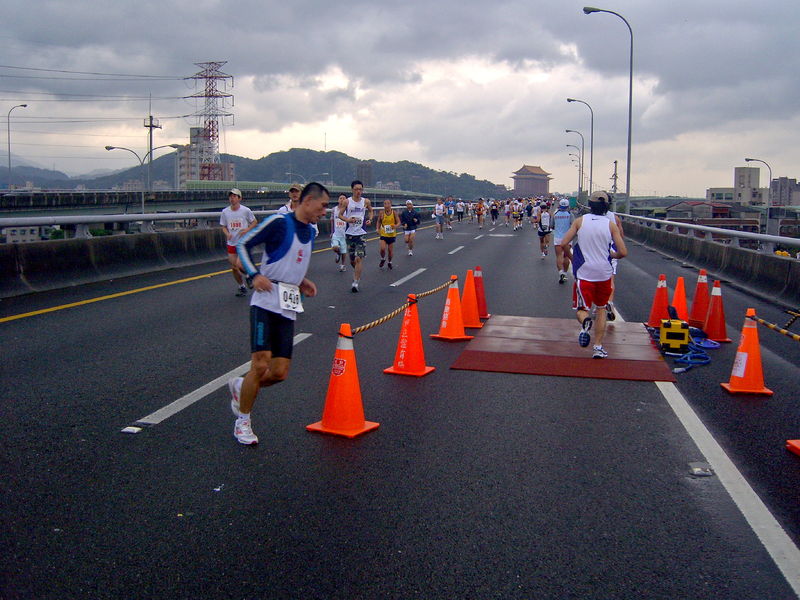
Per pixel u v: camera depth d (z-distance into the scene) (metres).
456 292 9.45
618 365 8.01
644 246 28.88
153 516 4.16
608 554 3.79
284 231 5.17
